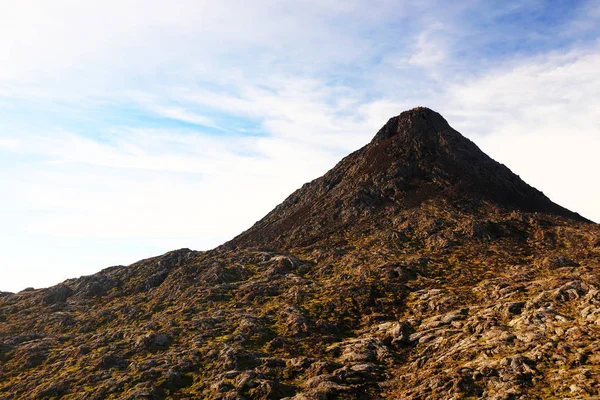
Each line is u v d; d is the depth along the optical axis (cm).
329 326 9931
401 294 11088
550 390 6012
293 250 15738
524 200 17612
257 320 10400
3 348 10225
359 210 17262
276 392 7356
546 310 8312
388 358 8262
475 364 7075
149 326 10638
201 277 13462
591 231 13650
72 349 9856
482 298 9994
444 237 14125
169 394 7719
